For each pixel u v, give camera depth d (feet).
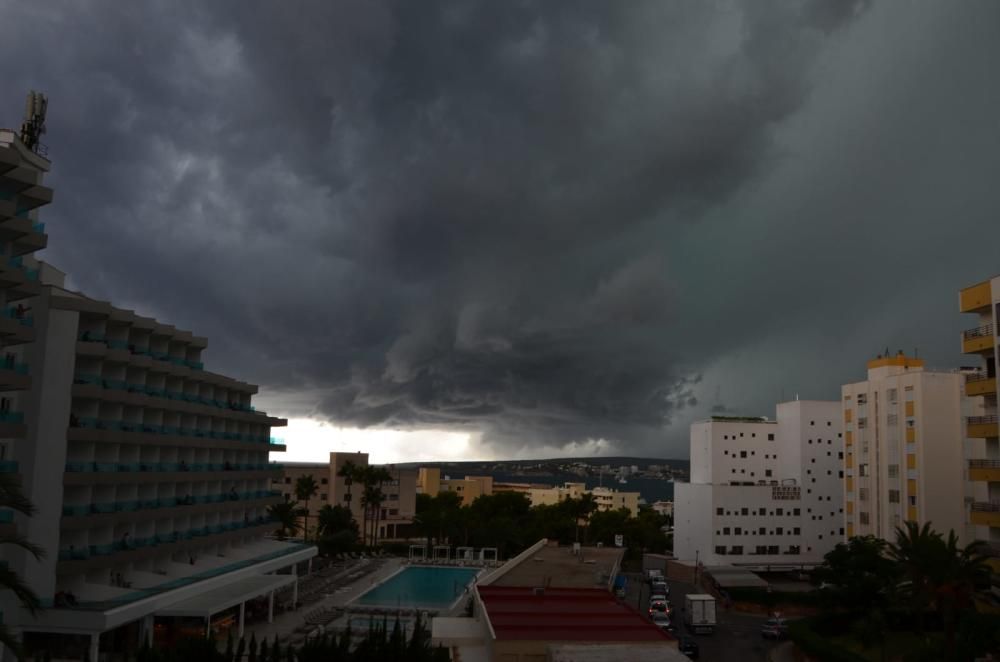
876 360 339.98
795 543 435.94
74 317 195.31
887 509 309.22
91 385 199.31
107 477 204.03
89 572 204.85
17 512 180.14
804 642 209.97
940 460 288.51
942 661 160.25
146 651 119.75
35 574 179.32
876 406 320.09
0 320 148.25
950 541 176.04
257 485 321.32
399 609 277.85
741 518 432.25
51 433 187.73
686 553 456.45
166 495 248.11
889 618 224.12
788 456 453.99
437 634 190.60
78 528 193.26
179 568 244.01
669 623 259.39
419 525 530.27
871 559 228.22
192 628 218.38
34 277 183.93
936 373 293.84
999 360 213.46
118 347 222.89
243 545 304.71
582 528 562.66
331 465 546.26
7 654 106.11
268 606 262.67
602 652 146.30
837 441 445.78
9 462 170.60
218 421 287.28
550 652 147.95
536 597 210.18
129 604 185.26
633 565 480.64
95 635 174.19
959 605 170.50
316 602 294.46
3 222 154.51
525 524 566.36
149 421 239.91
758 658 220.43
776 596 321.93
